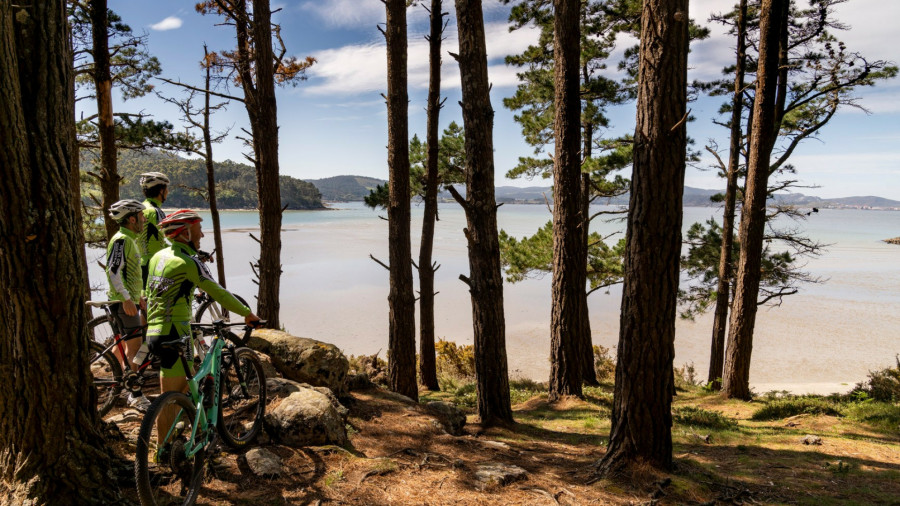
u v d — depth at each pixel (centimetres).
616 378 552
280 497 404
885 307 3578
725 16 1548
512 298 3853
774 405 1019
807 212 1541
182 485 368
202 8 1313
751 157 1239
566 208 1141
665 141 491
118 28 1364
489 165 776
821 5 1359
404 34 1092
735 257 1633
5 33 299
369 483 449
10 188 307
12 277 313
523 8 1598
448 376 1633
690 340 2792
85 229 1711
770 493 511
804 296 3972
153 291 383
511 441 699
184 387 389
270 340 675
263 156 920
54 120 327
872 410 918
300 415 502
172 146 1580
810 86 1446
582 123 1720
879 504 484
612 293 4162
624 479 513
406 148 1129
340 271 4859
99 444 361
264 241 934
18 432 324
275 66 1018
